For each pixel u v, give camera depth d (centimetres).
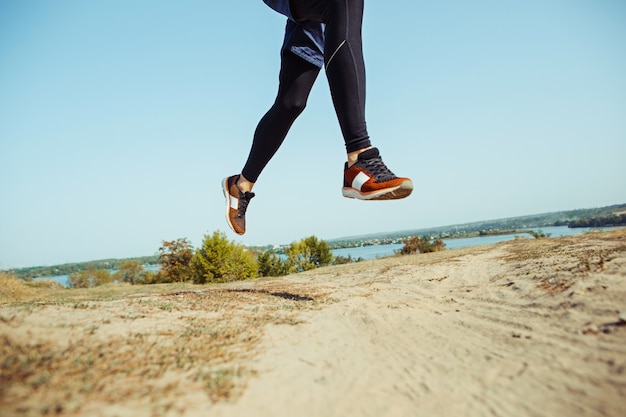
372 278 607
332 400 121
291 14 229
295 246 3953
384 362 159
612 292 207
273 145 262
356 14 204
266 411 110
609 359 132
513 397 118
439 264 690
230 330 198
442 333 200
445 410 114
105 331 175
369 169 206
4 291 1133
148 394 113
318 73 255
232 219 280
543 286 268
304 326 216
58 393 107
